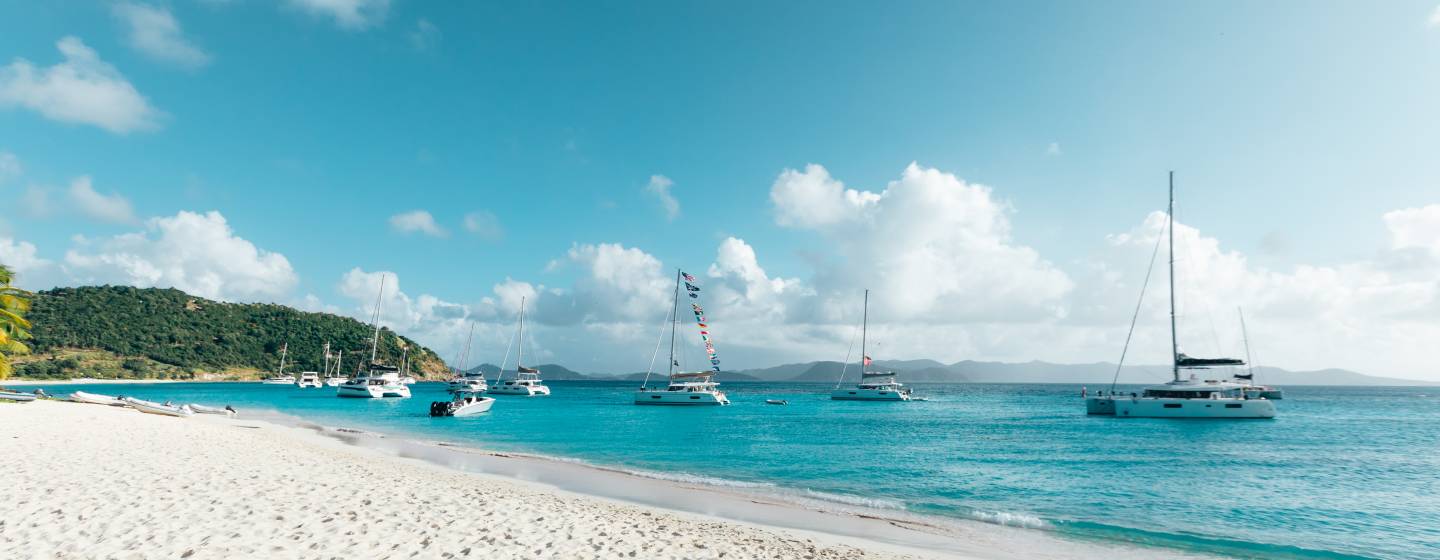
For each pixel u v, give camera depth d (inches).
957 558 550.9
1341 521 777.6
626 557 427.8
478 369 5723.4
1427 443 1690.5
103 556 350.6
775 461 1266.0
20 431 919.7
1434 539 700.0
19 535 382.3
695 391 3481.8
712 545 489.4
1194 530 719.1
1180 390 2453.2
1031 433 1961.1
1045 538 659.4
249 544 388.2
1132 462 1282.0
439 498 592.4
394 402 3713.1
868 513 754.2
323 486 609.0
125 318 7519.7
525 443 1584.6
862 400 4148.6
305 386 5920.3
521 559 401.7
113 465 655.1
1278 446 1604.3
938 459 1306.6
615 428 2100.1
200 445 908.0
